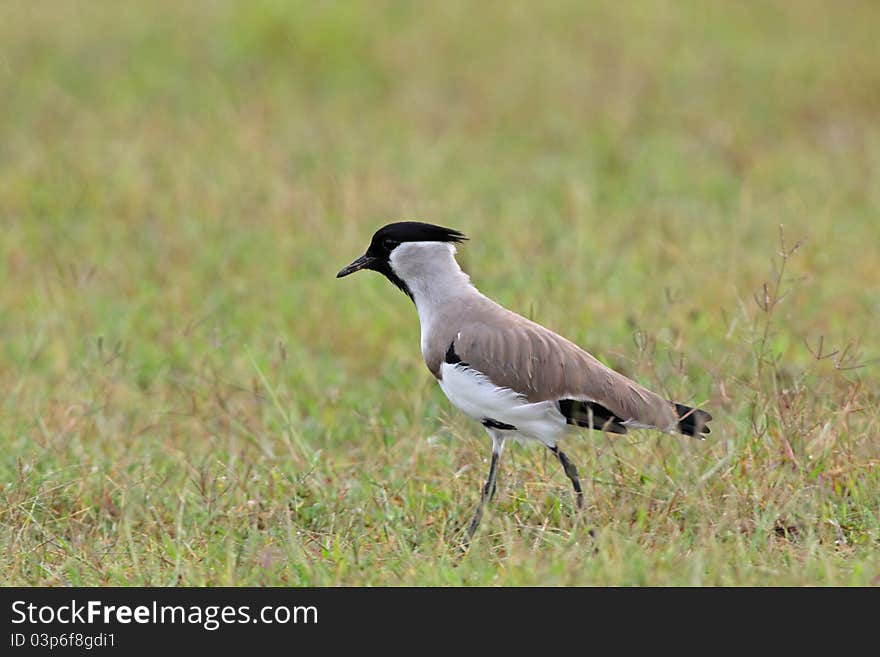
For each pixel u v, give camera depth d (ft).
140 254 51.93
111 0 84.43
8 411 39.65
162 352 44.42
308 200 55.16
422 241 31.86
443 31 82.12
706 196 58.34
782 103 71.77
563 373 30.14
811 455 32.65
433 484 34.50
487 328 30.63
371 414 38.91
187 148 62.18
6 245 52.54
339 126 67.41
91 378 41.32
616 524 29.27
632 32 83.20
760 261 48.93
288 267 50.24
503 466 34.42
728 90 73.61
